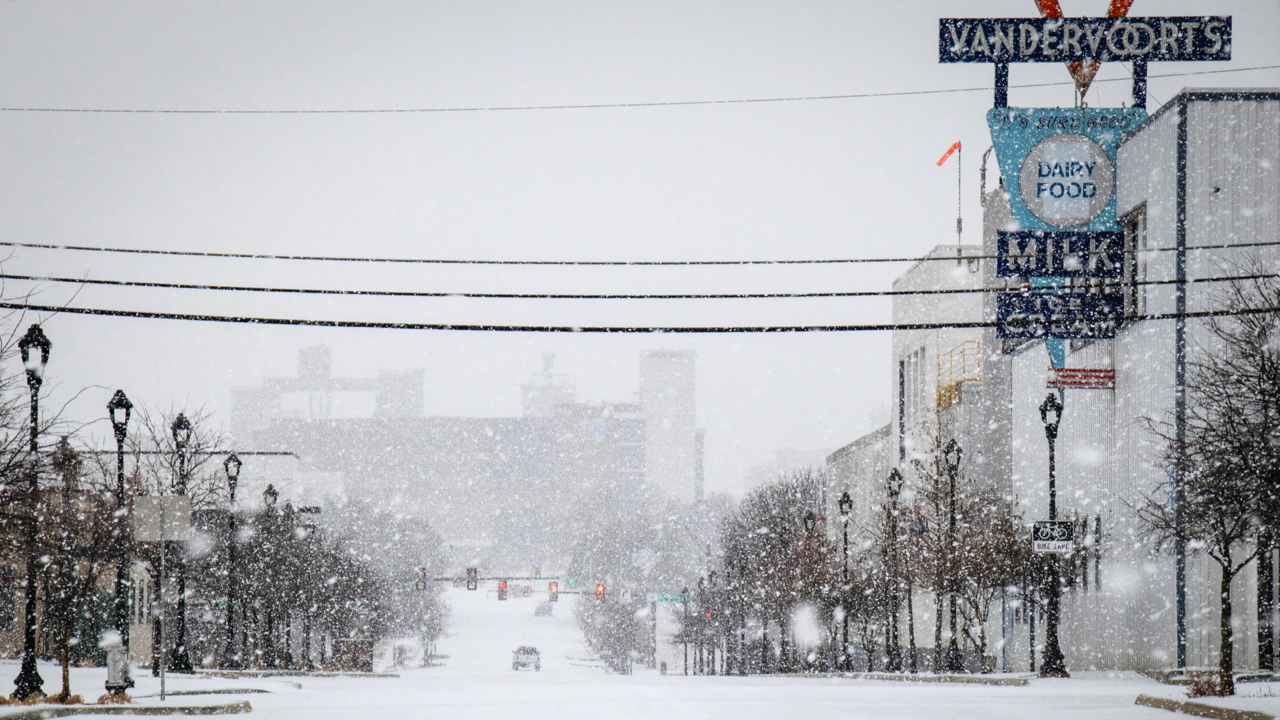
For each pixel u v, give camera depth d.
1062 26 57.84
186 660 55.00
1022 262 57.59
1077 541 55.12
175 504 32.75
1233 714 26.39
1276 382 29.94
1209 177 50.00
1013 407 72.44
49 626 63.78
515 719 27.31
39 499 34.06
